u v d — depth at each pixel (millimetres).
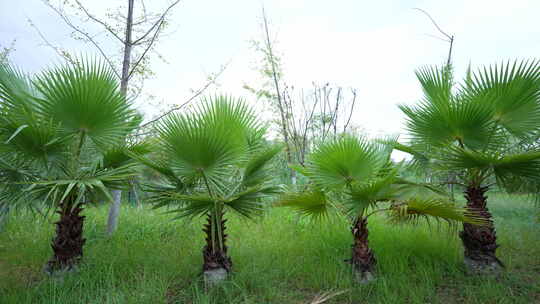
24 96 2959
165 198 3143
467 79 3479
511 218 6191
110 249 3947
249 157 3367
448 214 2959
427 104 3469
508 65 3145
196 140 2777
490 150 3307
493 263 3332
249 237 4602
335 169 3053
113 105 3088
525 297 2785
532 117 3186
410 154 3826
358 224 3295
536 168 2828
